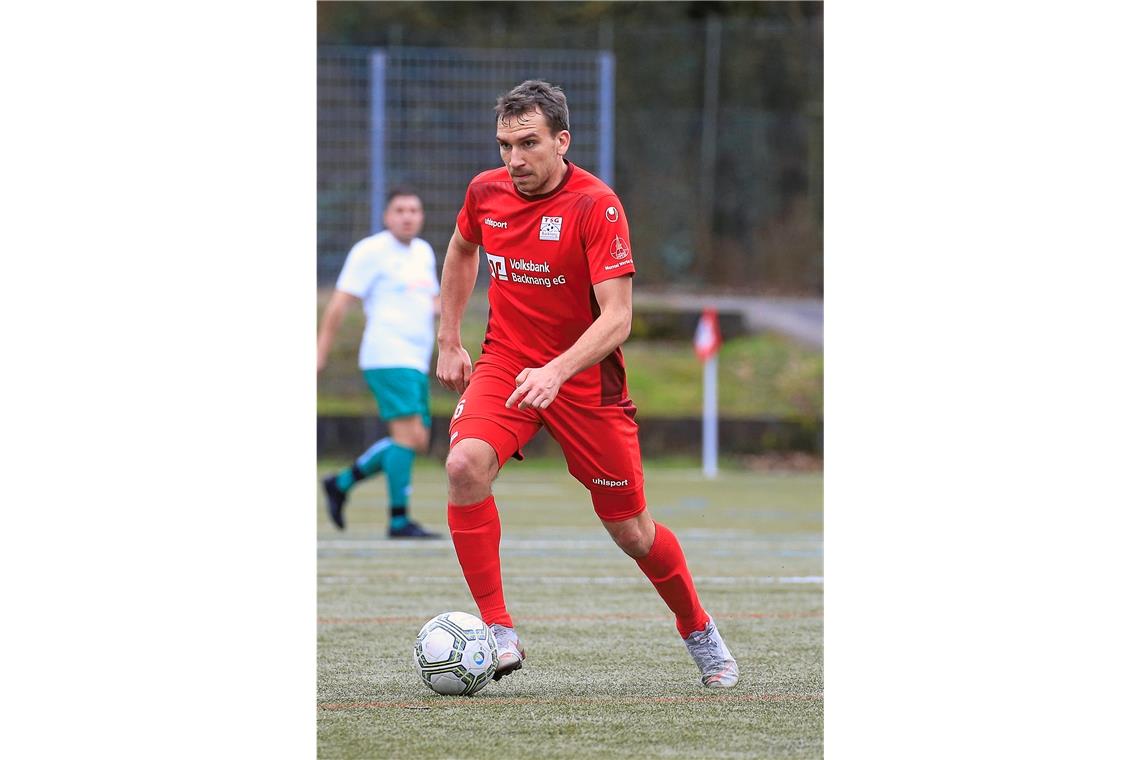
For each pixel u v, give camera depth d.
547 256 15.06
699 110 78.69
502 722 13.80
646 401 57.47
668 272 76.69
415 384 30.38
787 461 55.62
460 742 12.95
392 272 29.80
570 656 17.72
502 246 15.33
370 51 65.06
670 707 14.59
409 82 62.12
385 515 38.12
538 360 15.64
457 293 16.47
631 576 25.73
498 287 15.66
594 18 84.06
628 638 19.09
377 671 16.58
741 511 39.44
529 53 71.19
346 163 61.38
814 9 84.81
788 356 61.12
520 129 14.55
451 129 61.41
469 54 66.44
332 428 53.25
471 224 15.83
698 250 77.00
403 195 29.34
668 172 77.19
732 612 21.45
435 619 15.31
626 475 15.11
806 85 79.06
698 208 77.25
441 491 44.56
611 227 14.73
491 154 61.34
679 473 52.88
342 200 61.28
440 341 16.58
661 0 84.69
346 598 22.64
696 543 31.81
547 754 12.52
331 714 14.16
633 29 78.44
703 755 12.56
